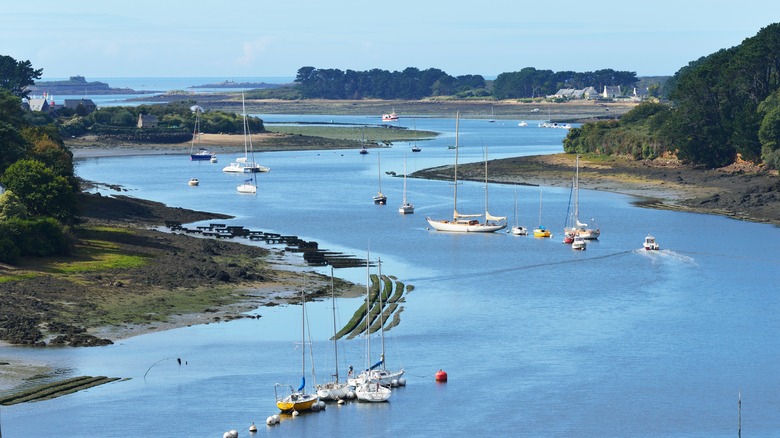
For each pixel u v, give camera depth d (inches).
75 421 6909.5
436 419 7121.1
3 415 6983.3
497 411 7268.7
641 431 6919.3
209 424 6943.9
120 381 7706.7
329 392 7490.2
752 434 6889.8
